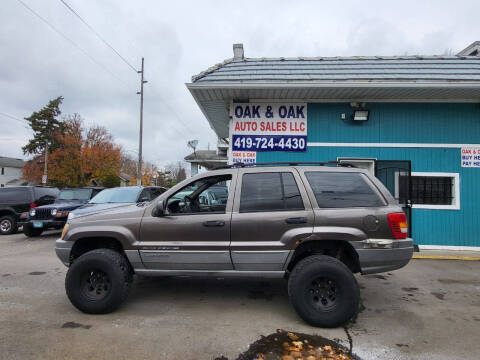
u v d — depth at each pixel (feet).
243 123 26.84
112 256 12.55
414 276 18.24
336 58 28.50
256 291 15.52
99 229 12.87
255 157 26.73
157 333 10.93
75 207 33.65
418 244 25.14
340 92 24.72
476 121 25.62
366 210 11.93
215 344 10.19
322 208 12.07
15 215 36.83
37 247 27.55
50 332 10.93
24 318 12.12
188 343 10.25
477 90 23.57
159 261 12.61
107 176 129.49
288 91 24.73
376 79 23.24
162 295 14.89
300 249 12.17
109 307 12.33
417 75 23.73
